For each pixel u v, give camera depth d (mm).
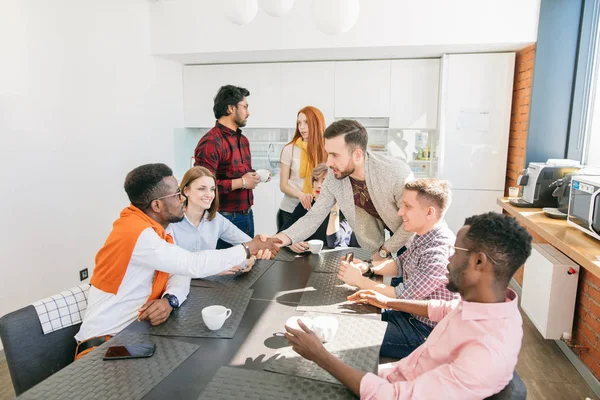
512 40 3531
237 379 1058
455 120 4051
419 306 1448
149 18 4008
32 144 2756
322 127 3078
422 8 3592
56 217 2975
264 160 5031
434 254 1565
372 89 4324
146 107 4008
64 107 3012
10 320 1366
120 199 3670
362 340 1263
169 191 1607
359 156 1934
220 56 4164
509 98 3936
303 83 4438
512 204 3289
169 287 1582
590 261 1936
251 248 1851
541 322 2684
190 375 1082
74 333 1543
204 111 4680
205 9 3900
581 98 3479
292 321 1333
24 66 2678
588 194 2314
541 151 3666
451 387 948
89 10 3219
